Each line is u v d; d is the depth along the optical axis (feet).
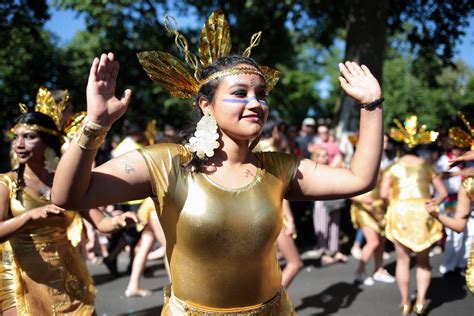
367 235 18.47
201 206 5.48
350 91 5.89
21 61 39.52
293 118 89.45
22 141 9.04
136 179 5.54
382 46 30.89
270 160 6.18
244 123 5.61
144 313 15.58
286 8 40.63
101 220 9.32
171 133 22.62
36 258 8.84
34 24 30.96
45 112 10.53
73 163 4.86
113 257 20.02
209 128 5.71
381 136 5.90
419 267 15.26
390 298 16.98
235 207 5.51
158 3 38.73
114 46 38.99
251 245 5.55
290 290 18.15
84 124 4.84
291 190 6.30
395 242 15.44
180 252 5.66
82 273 9.45
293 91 71.92
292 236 13.98
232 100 5.61
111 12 37.65
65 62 41.55
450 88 71.97
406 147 15.94
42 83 40.65
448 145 21.42
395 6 33.99
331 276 20.06
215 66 5.88
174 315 5.87
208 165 5.74
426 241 14.76
